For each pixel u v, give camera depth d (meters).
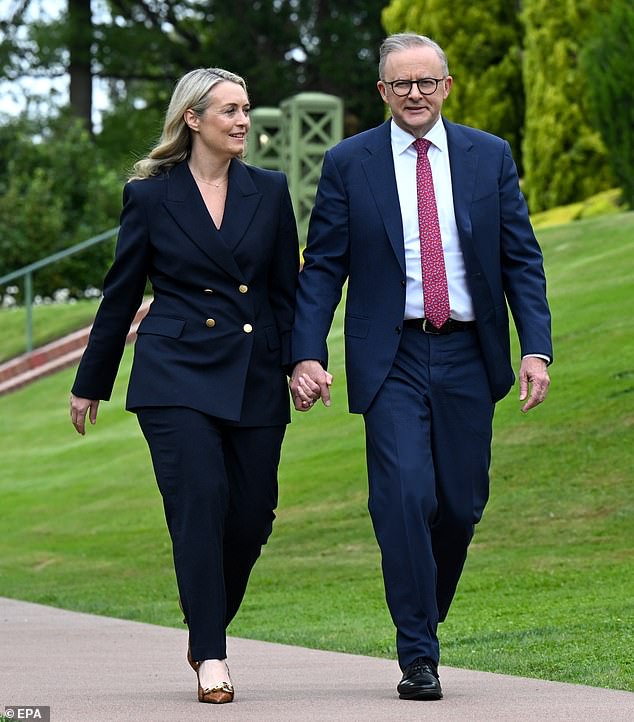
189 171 8.39
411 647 7.79
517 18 34.75
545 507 16.45
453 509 8.21
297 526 17.94
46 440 26.16
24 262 37.44
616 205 29.89
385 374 8.12
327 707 7.54
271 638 12.09
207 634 7.94
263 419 8.28
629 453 17.27
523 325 8.25
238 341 8.23
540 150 32.03
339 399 22.81
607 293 22.95
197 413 8.07
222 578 8.05
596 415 18.50
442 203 8.23
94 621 13.53
